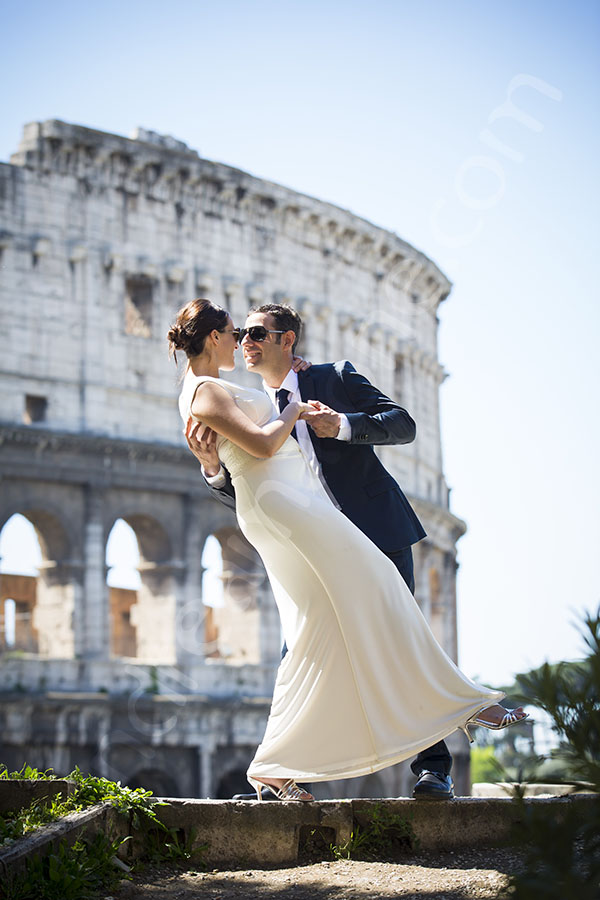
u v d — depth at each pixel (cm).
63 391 10288
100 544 10200
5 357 10081
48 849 1634
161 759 10150
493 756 1380
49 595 10156
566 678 1329
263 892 1688
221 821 1867
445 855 1923
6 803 1820
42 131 10531
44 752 9588
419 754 2034
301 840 1916
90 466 10206
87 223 10662
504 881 1673
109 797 1853
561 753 1316
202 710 10306
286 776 1847
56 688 9762
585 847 1355
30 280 10294
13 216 10306
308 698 1841
